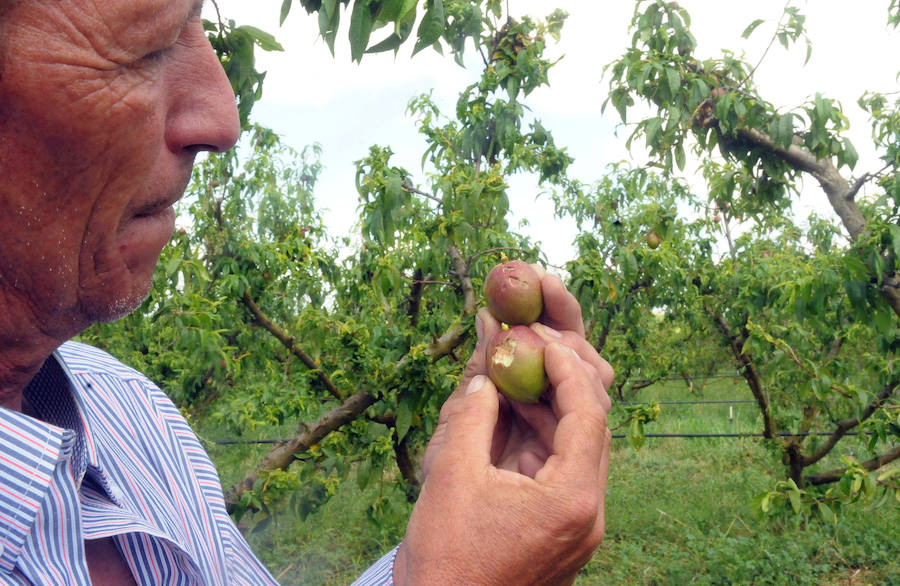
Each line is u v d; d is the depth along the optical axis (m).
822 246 10.76
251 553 1.08
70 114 0.49
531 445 0.98
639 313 7.44
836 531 5.86
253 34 1.60
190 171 0.65
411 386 4.15
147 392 1.06
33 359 0.62
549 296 1.20
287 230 9.67
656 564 5.63
